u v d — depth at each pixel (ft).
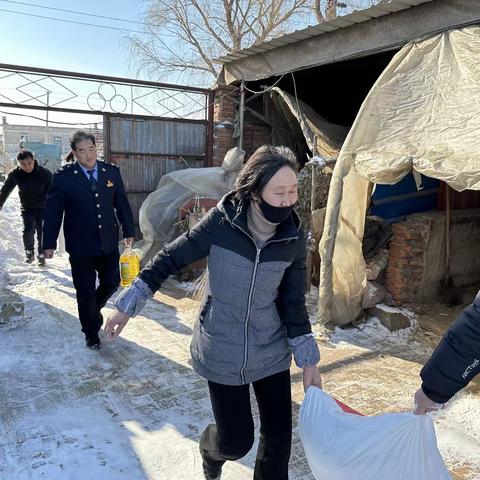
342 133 22.67
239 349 6.66
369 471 5.61
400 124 14.85
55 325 16.42
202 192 24.30
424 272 18.61
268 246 6.45
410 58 15.96
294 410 11.39
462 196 20.83
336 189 15.93
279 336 7.02
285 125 28.09
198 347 6.98
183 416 10.99
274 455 6.84
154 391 12.12
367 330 16.81
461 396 12.18
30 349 14.43
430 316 18.04
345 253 16.39
